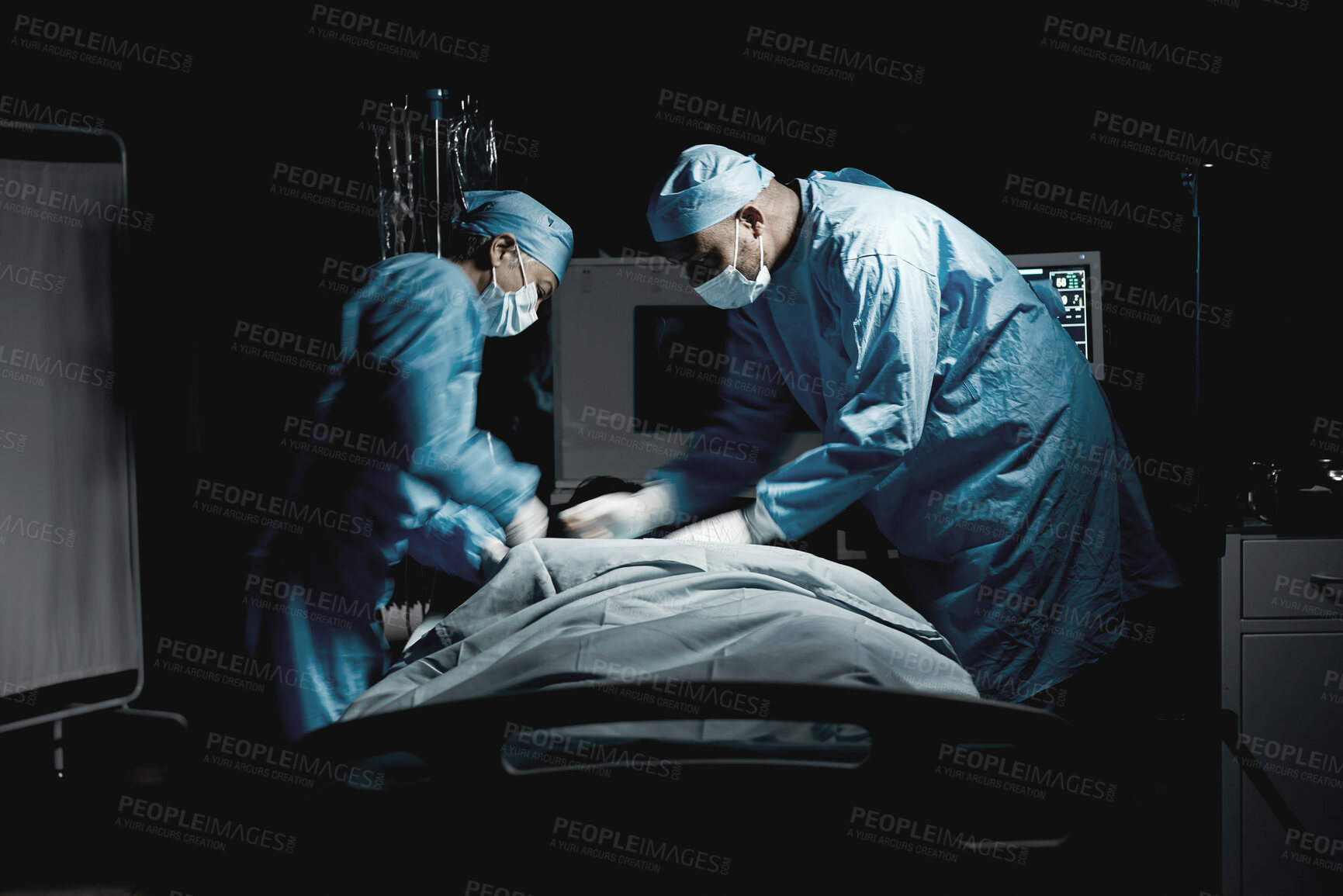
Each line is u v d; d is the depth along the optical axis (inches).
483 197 94.3
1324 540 81.8
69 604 100.7
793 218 88.1
